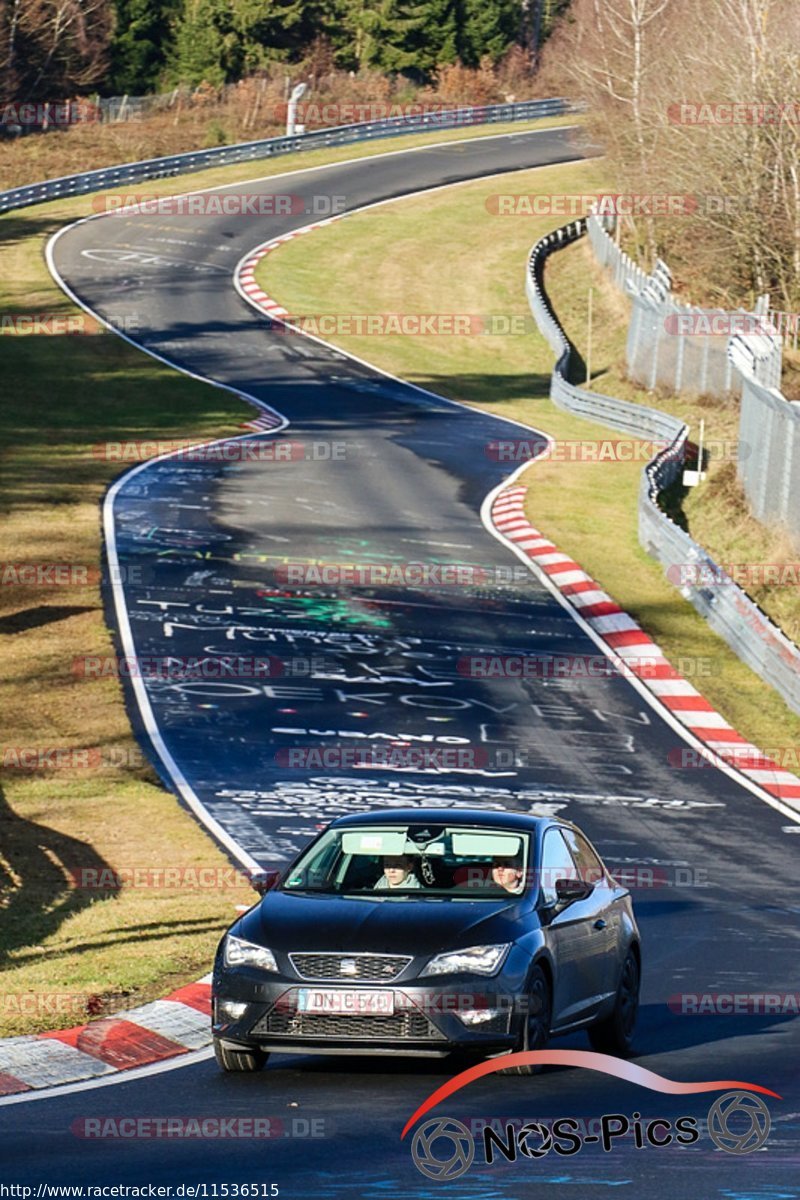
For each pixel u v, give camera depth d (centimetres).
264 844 3247
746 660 5262
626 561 6356
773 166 10269
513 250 13200
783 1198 1225
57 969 2202
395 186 14850
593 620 5569
